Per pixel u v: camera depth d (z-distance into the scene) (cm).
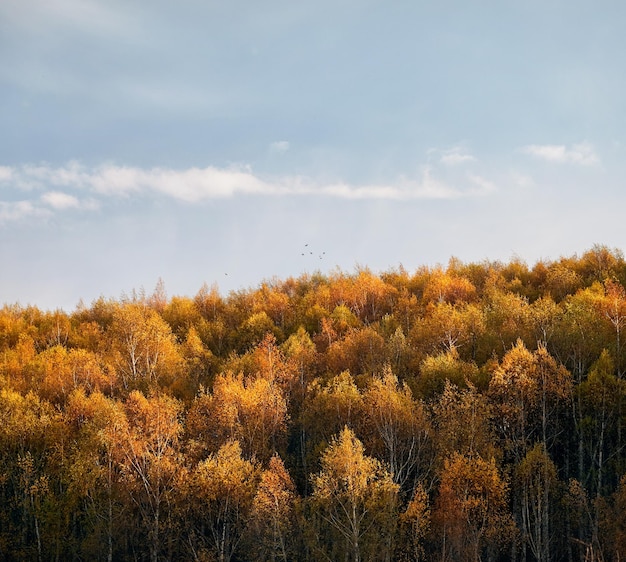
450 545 4278
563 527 4600
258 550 4347
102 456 4941
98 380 6312
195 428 5166
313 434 5469
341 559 4212
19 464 4944
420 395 5291
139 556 4941
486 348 5919
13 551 4806
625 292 6531
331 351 6391
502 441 4884
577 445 5253
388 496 4184
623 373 5112
